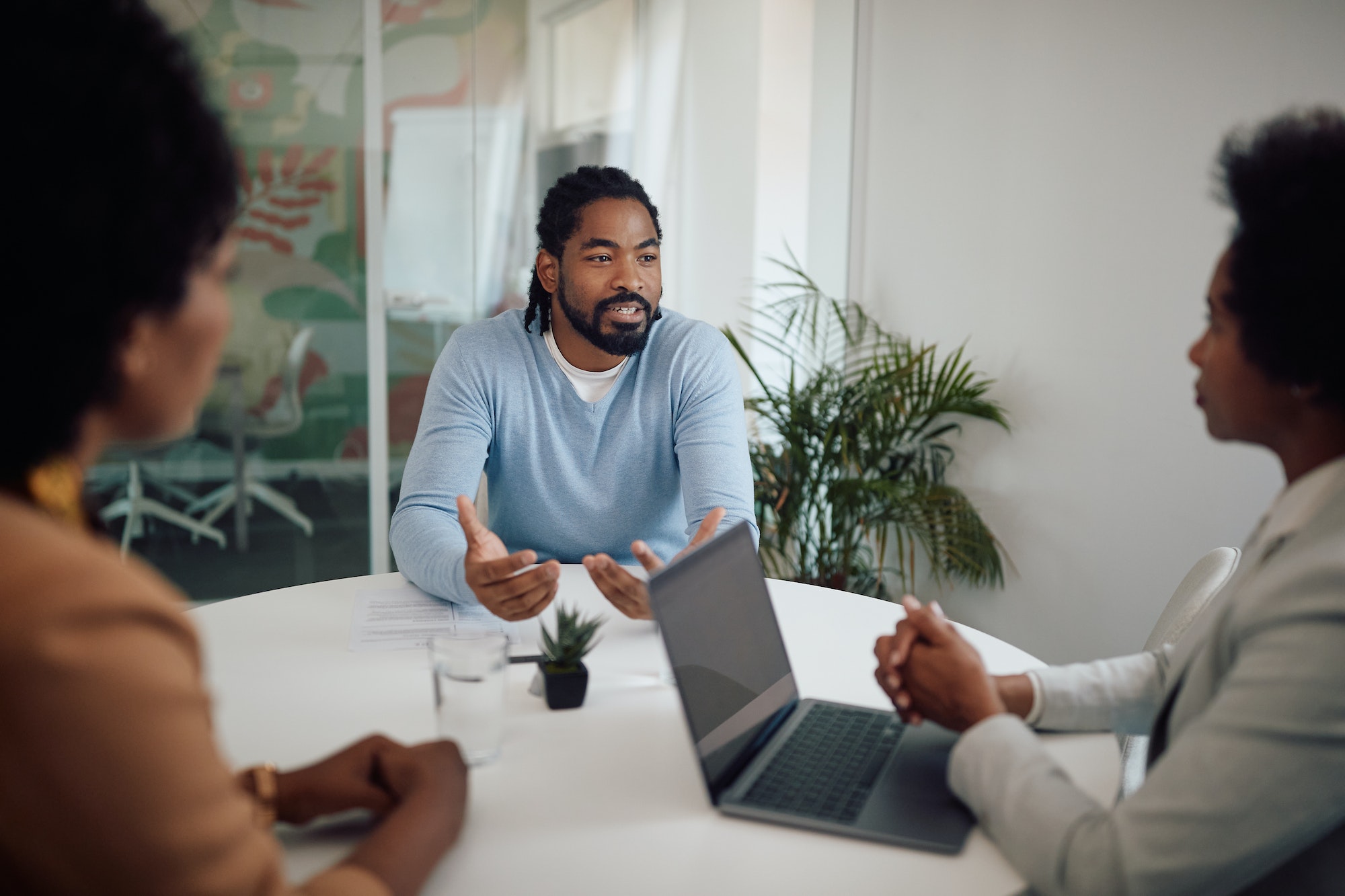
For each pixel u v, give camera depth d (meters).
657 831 0.87
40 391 0.54
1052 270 2.88
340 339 3.36
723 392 1.82
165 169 0.55
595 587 1.60
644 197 1.77
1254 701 0.72
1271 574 0.77
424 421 1.77
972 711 0.94
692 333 1.86
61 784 0.49
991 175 3.07
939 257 3.30
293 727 1.07
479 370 1.77
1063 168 2.82
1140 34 2.58
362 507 3.45
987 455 3.14
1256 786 0.70
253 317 3.24
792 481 3.13
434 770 0.83
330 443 3.39
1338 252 0.73
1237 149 0.83
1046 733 1.07
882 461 3.38
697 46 3.77
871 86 3.55
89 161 0.52
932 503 3.04
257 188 3.20
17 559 0.50
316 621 1.42
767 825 0.88
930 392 3.07
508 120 3.50
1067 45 2.79
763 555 3.37
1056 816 0.79
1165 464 2.57
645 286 1.74
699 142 3.86
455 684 0.97
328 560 3.42
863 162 3.61
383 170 3.34
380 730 1.06
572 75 3.60
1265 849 0.71
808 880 0.79
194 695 0.55
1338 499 0.76
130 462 3.17
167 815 0.52
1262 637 0.74
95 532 0.67
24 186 0.51
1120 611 2.72
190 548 3.26
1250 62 2.31
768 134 3.72
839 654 1.34
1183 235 2.49
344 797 0.82
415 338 3.45
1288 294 0.75
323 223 3.29
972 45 3.12
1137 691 1.07
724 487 1.71
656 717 1.11
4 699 0.48
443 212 3.44
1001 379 3.07
